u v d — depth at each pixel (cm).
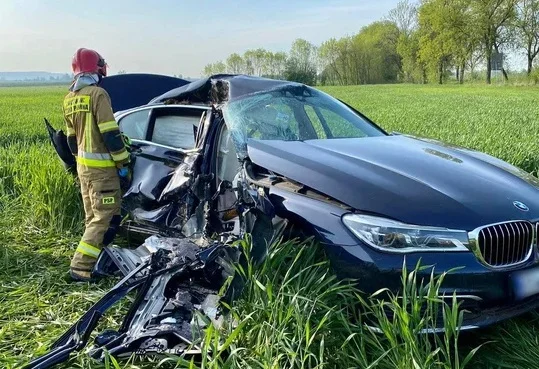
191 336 263
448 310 236
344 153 355
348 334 265
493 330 298
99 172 412
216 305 281
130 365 270
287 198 323
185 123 452
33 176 534
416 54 7025
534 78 5372
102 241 406
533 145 798
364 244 279
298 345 242
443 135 956
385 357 247
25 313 344
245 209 306
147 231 436
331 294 273
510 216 288
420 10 6194
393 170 326
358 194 296
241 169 361
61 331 315
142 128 483
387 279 271
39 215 515
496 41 5797
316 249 296
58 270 413
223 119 404
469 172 338
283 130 407
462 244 273
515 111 2014
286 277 271
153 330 269
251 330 255
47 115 2052
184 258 313
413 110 2114
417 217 278
